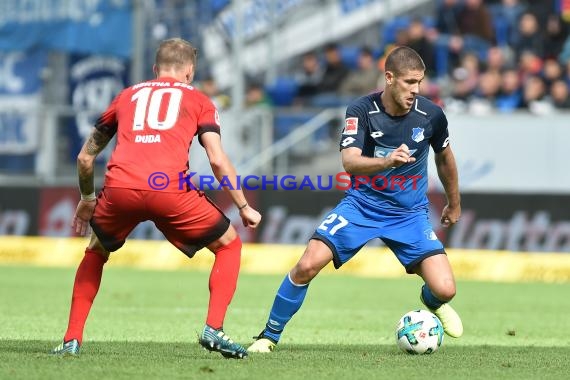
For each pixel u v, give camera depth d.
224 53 58.16
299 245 47.00
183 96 18.30
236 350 18.45
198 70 57.78
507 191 45.56
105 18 51.62
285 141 47.28
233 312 30.45
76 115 49.59
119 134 18.30
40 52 53.56
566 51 55.12
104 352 19.81
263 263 46.91
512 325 28.56
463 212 45.81
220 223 18.38
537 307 33.91
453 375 17.59
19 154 49.88
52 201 49.22
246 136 47.47
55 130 49.59
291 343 22.95
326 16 59.19
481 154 46.00
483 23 55.22
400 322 20.95
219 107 49.78
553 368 18.94
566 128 45.56
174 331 25.11
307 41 59.41
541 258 45.28
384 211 20.83
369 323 28.25
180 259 48.78
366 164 19.25
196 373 16.92
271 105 53.88
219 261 18.55
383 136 20.62
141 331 25.00
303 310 31.66
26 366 17.23
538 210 45.34
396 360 19.55
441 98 51.94
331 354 20.48
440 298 20.66
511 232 45.56
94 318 28.03
